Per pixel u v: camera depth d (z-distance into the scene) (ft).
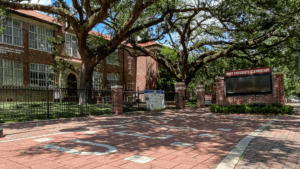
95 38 62.39
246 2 45.85
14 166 11.35
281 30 61.21
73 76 80.02
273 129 23.93
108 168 11.10
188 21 58.39
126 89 92.58
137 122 31.65
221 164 11.59
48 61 67.67
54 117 34.47
